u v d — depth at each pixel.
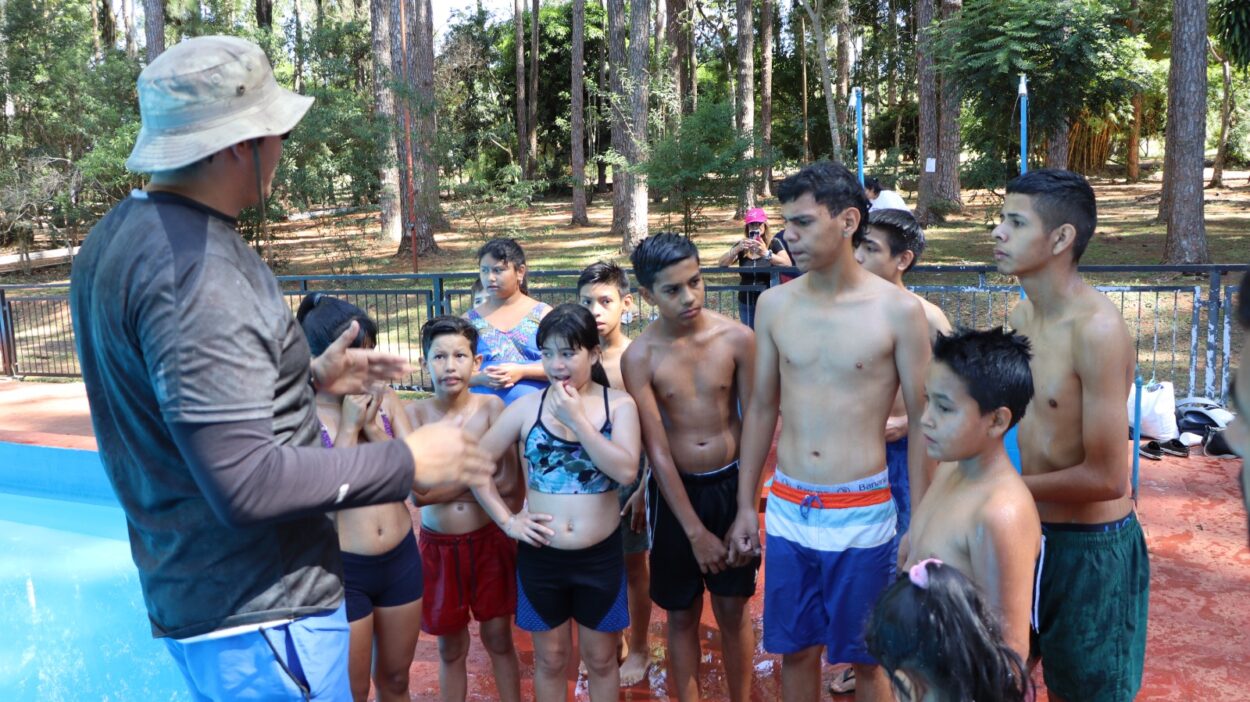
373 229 25.48
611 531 3.12
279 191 17.88
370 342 3.17
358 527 2.94
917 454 2.84
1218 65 33.00
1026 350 2.23
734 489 3.36
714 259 18.08
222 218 1.79
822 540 2.88
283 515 1.68
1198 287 6.63
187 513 1.83
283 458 1.68
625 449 3.06
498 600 3.33
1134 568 2.66
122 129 20.03
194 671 1.97
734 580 3.26
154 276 1.64
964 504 2.26
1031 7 15.73
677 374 3.28
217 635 1.87
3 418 9.16
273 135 1.81
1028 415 2.73
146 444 1.79
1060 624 2.69
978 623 1.81
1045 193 2.53
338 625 2.03
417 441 1.84
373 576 2.97
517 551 3.31
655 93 19.48
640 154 18.94
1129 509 2.69
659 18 28.31
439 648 3.43
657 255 3.15
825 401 2.87
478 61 40.59
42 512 6.71
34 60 22.23
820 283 2.90
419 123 19.77
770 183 33.47
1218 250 16.58
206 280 1.66
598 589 3.10
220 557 1.85
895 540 3.09
